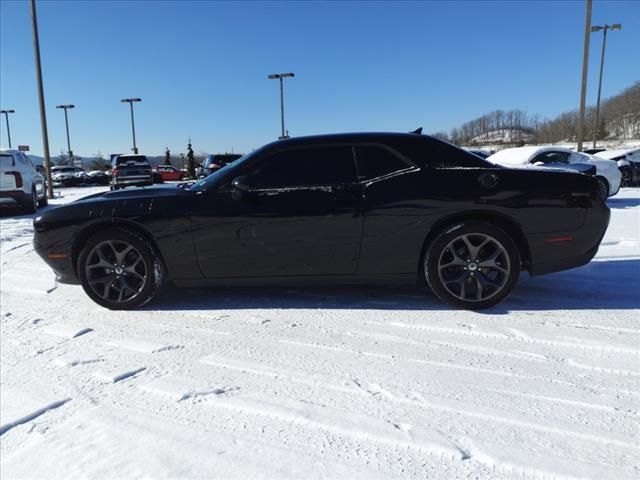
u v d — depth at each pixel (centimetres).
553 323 319
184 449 190
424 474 172
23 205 1136
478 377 245
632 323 315
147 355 285
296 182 351
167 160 5553
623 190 1532
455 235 338
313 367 261
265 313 355
